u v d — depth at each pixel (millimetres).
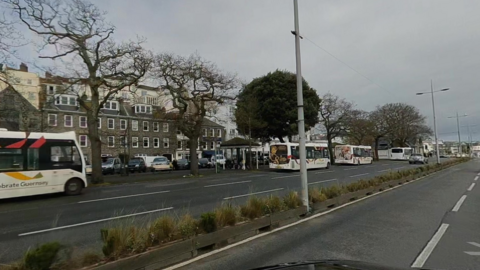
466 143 105875
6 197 13164
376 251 5898
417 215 9367
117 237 4980
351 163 46094
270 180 21719
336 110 52000
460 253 5750
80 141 47844
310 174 27016
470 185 17891
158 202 12430
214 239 6184
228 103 29766
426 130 71438
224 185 18609
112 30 21812
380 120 66562
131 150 54219
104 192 16297
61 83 20906
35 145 14242
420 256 5586
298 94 10141
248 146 39000
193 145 28891
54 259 4273
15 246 6594
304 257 5562
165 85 27266
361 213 9734
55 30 19922
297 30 10352
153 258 4992
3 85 24016
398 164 47750
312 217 9141
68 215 10039
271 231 7512
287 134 42281
